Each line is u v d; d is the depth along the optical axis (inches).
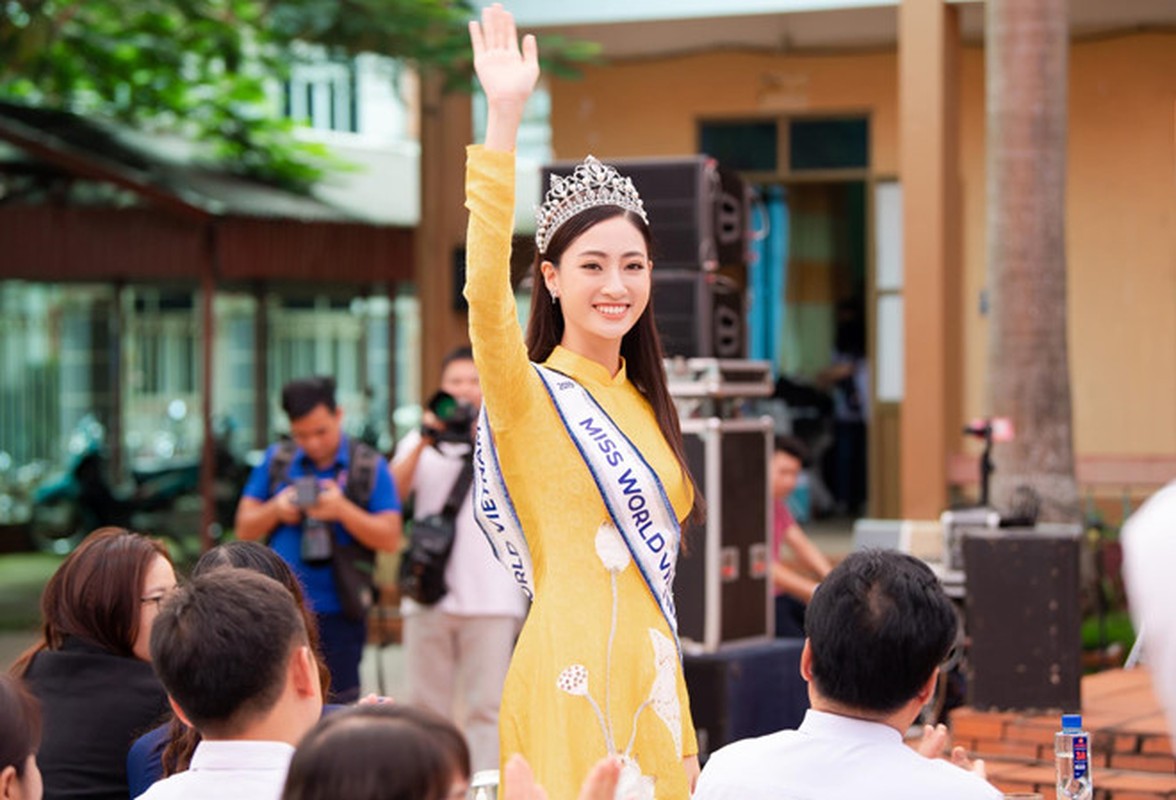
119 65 685.9
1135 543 106.0
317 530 326.6
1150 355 620.1
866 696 146.8
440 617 345.4
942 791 145.3
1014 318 453.7
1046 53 453.1
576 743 167.0
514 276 229.3
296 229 658.8
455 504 344.2
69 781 198.4
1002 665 309.0
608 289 175.2
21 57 630.5
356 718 107.4
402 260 685.9
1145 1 576.7
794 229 697.0
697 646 321.1
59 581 203.2
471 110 614.2
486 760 343.6
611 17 590.6
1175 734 105.7
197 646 136.3
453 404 346.0
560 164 340.2
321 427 333.1
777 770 148.6
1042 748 300.2
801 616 383.2
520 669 171.0
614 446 173.0
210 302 645.9
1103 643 439.8
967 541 311.3
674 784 170.9
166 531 765.9
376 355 842.8
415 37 585.0
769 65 657.6
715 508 319.9
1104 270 622.5
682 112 668.1
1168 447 619.2
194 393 861.2
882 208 656.4
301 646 140.1
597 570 171.5
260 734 138.3
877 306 659.4
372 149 772.6
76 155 613.9
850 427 707.4
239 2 636.1
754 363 335.3
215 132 714.2
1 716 143.2
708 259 343.0
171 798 136.7
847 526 690.2
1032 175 453.1
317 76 903.7
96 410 842.2
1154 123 611.8
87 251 663.1
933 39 506.0
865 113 653.3
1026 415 453.1
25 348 852.6
